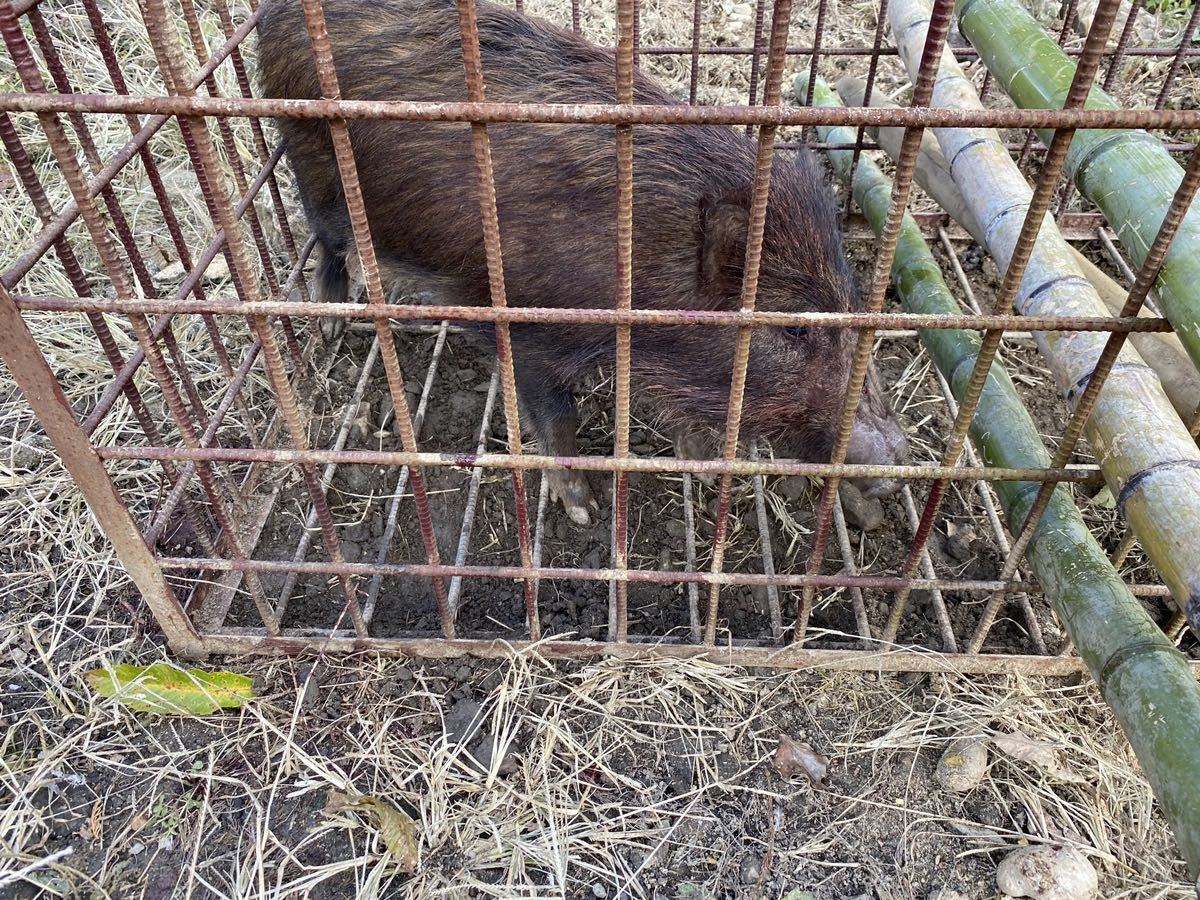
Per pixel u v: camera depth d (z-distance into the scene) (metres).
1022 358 1.57
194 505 1.15
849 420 0.81
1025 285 0.98
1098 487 1.31
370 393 1.47
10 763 0.99
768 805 0.98
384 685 1.07
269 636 1.08
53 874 0.92
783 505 1.32
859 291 1.24
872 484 1.22
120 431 1.36
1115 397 0.84
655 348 1.21
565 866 0.93
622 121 0.62
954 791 0.99
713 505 1.34
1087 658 0.85
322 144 1.32
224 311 0.76
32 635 1.09
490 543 1.29
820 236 1.15
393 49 1.22
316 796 0.98
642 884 0.92
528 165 1.14
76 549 1.18
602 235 1.14
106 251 0.74
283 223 1.40
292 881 0.91
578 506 1.30
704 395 1.25
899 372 1.56
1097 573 0.88
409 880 0.91
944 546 1.28
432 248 1.25
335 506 1.32
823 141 1.75
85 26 1.99
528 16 1.25
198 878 0.91
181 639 1.07
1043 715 1.05
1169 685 0.77
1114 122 0.60
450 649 1.09
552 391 1.30
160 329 1.06
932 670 1.08
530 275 1.18
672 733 1.04
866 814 0.97
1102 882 0.93
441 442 1.42
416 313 0.75
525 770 0.99
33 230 1.64
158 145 1.83
